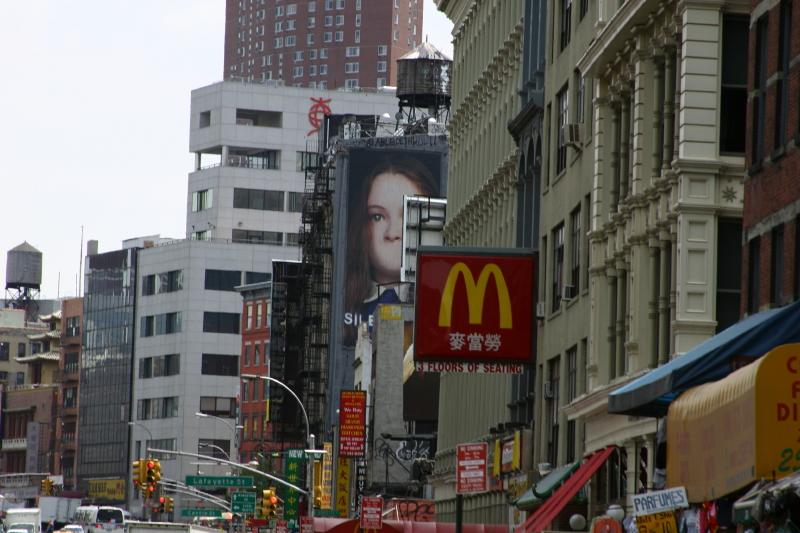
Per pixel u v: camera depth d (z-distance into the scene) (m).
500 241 122.69
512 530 103.31
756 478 39.88
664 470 60.59
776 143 60.38
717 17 70.81
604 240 86.44
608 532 59.59
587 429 89.25
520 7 118.69
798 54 58.06
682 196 70.75
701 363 49.94
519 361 104.69
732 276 71.12
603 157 87.06
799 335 49.88
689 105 70.88
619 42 81.31
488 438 120.56
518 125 113.81
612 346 84.94
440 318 104.56
